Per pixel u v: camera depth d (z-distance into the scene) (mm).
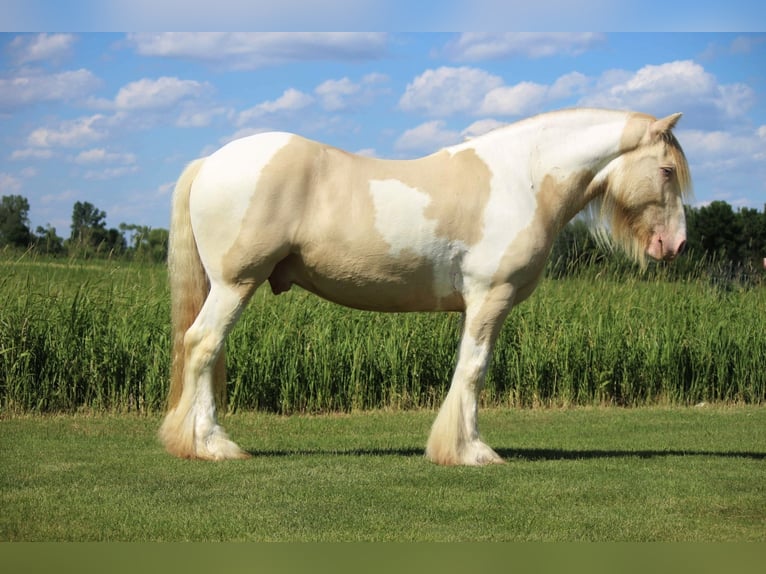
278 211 5762
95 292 10164
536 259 6090
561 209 6246
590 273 12531
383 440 7734
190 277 6035
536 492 5375
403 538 4438
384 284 6000
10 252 10648
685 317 11609
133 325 9570
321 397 9914
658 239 6418
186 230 6020
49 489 5262
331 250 5840
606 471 6066
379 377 10242
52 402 9203
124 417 8906
